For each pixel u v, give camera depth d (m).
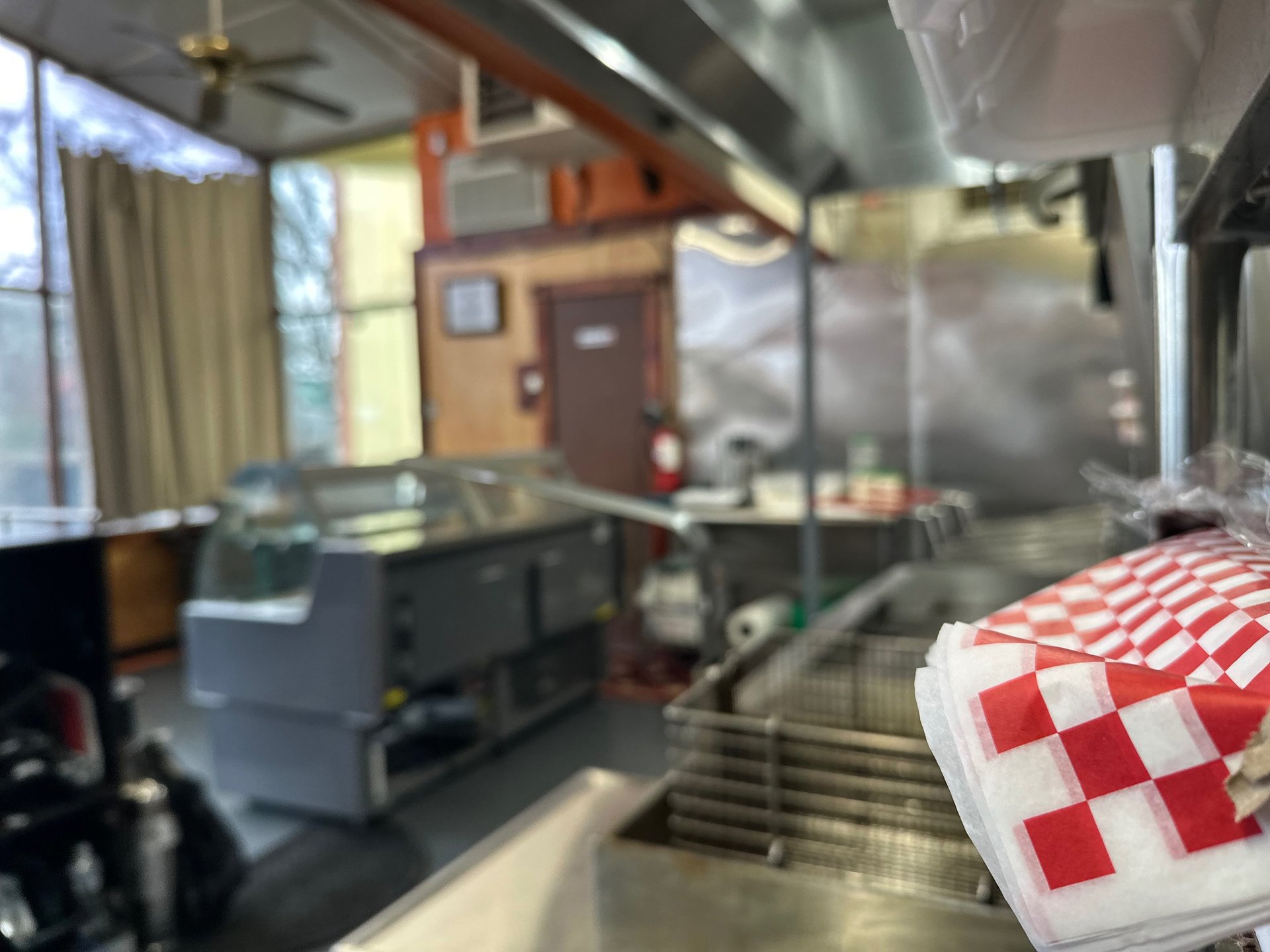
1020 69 0.51
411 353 6.27
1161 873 0.34
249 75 3.64
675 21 1.27
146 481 5.51
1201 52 0.48
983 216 4.31
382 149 6.49
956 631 0.41
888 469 4.74
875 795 1.00
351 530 3.38
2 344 5.20
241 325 6.18
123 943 1.70
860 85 1.83
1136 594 0.47
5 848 1.52
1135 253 0.87
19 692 1.49
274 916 2.41
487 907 0.93
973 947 0.67
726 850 0.97
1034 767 0.36
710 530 4.35
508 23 1.33
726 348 5.15
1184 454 0.60
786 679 1.36
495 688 3.67
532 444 5.76
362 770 2.99
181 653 5.72
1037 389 4.34
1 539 1.51
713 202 3.93
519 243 5.68
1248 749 0.33
